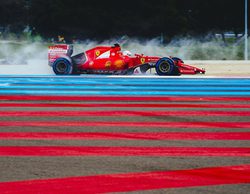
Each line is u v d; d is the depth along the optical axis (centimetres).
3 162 2352
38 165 2303
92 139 2891
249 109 4125
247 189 1975
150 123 3428
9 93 5069
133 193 1917
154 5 18375
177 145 2759
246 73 8144
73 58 7112
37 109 4012
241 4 18788
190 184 2031
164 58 7069
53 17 18100
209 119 3612
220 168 2278
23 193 1908
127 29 17738
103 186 1998
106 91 5312
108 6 18488
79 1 18550
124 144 2769
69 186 1997
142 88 5619
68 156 2480
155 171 2220
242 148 2695
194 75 7694
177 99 4747
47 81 6288
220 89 5591
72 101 4534
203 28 19050
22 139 2873
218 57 14138
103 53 7025
